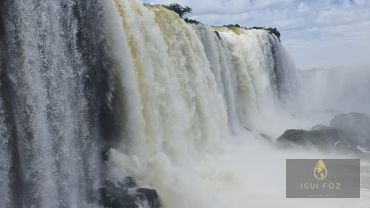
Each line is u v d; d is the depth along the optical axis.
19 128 16.02
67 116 18.17
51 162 17.08
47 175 16.83
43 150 16.77
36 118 16.61
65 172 17.77
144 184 21.16
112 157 21.12
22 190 16.02
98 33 20.72
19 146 15.97
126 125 22.55
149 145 24.09
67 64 18.41
